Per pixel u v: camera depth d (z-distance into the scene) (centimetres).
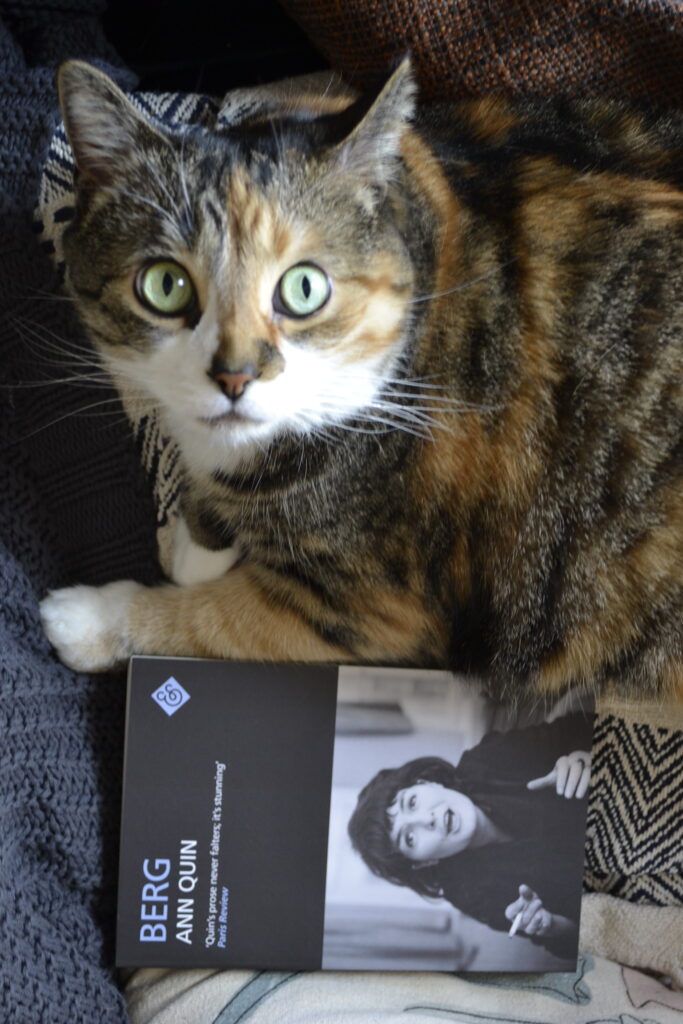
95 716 96
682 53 96
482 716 95
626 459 87
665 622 93
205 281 76
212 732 92
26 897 89
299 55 113
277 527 91
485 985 96
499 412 87
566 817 97
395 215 83
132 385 89
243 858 93
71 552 99
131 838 91
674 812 100
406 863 95
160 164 77
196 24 110
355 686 94
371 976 96
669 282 86
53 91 92
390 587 92
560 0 94
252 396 77
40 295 92
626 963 102
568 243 86
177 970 95
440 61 96
